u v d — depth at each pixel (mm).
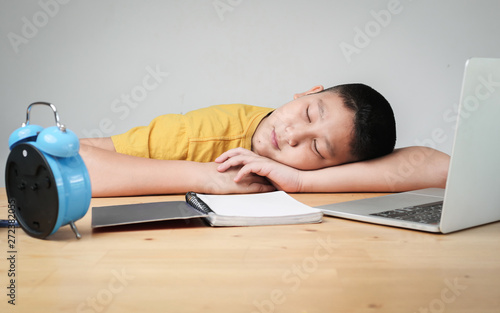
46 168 713
